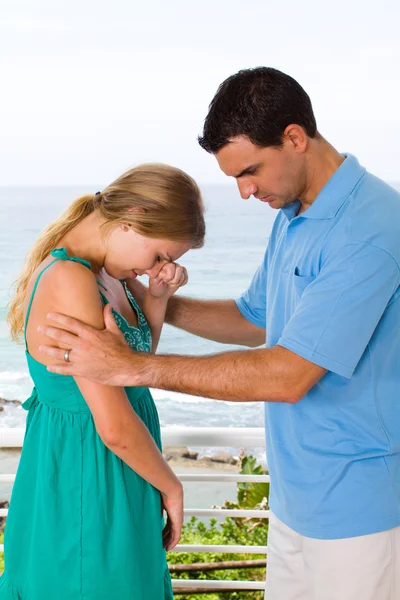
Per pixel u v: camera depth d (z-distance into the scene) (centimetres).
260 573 433
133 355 145
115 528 153
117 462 153
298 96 147
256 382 149
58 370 144
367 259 146
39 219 3350
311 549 166
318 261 155
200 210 155
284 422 169
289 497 169
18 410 1235
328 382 158
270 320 178
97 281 156
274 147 147
